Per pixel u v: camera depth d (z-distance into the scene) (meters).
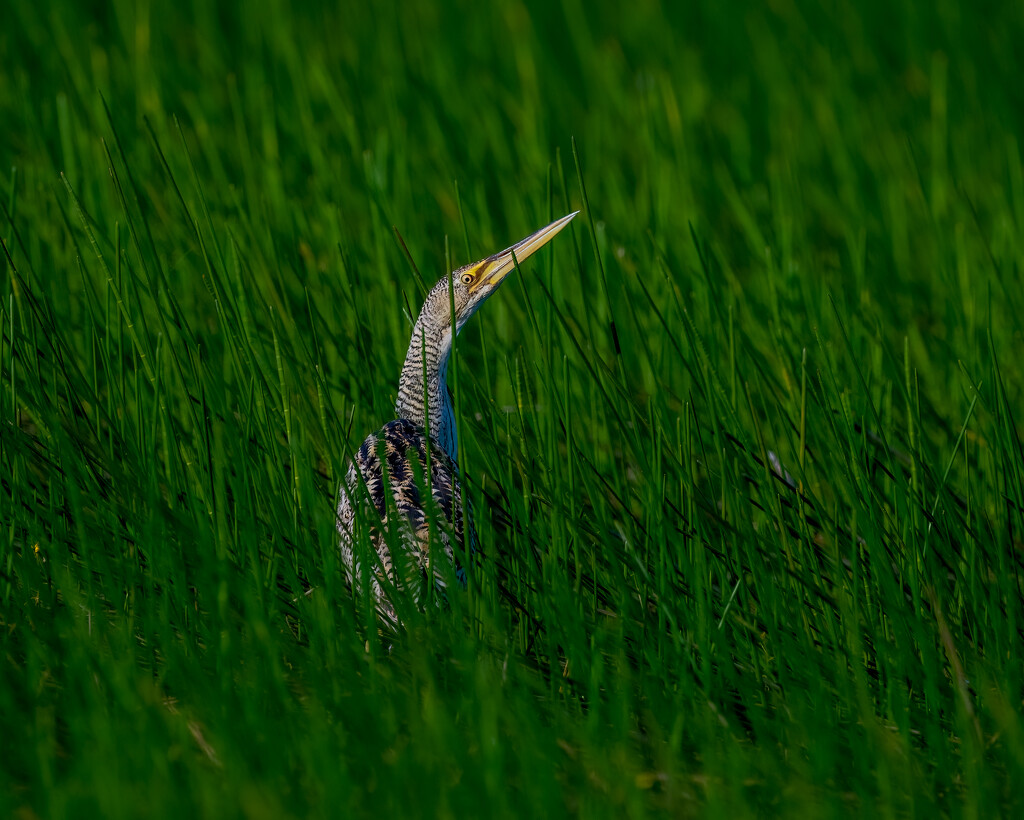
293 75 23.55
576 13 29.14
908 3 29.64
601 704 9.81
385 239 16.48
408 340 14.91
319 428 12.96
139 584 11.02
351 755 9.04
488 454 12.46
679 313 12.10
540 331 12.60
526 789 8.56
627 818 8.70
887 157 22.33
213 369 12.73
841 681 9.99
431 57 27.05
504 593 11.16
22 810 8.62
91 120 20.72
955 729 10.01
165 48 26.62
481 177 19.97
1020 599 11.08
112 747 8.48
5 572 11.27
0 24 26.92
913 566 10.96
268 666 9.58
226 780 8.54
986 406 11.84
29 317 12.81
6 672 10.14
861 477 11.12
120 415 12.53
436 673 10.03
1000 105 24.36
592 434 13.23
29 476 12.16
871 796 8.99
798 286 16.16
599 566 11.79
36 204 16.72
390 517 10.52
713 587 11.92
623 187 19.89
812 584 11.04
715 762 8.85
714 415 11.46
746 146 22.59
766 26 29.19
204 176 19.28
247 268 14.63
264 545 11.55
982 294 16.45
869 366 14.45
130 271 12.30
